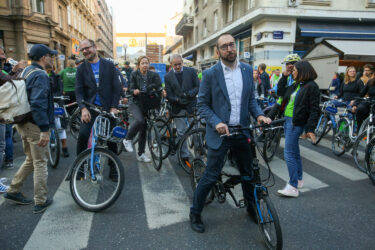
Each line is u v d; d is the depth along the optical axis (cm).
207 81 264
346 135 512
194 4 2836
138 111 464
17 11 1728
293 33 1381
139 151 493
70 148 571
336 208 321
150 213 305
